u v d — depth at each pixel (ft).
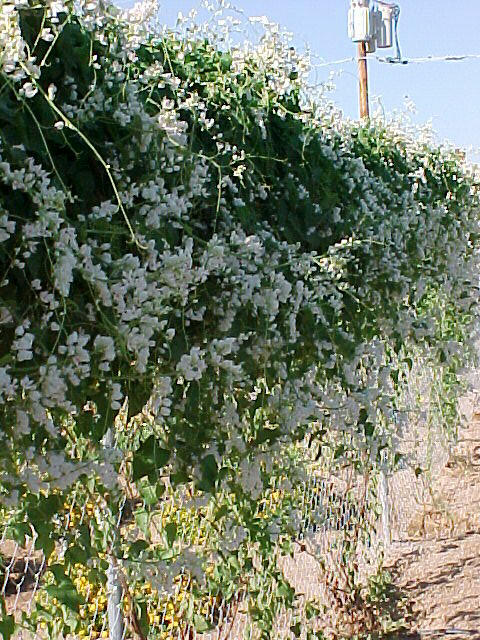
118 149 7.75
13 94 6.88
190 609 10.68
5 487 6.45
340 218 12.03
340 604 15.46
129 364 7.32
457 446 30.37
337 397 11.39
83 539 7.12
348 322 12.52
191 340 8.71
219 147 9.05
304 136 11.48
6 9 6.38
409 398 19.60
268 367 9.56
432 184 17.94
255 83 10.67
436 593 17.99
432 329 15.44
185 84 9.02
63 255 6.53
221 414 8.58
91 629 11.16
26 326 6.61
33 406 6.38
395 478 25.09
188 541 10.03
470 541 21.06
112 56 7.86
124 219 7.72
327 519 15.90
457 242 18.62
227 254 8.76
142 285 7.14
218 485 8.77
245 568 10.42
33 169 6.49
